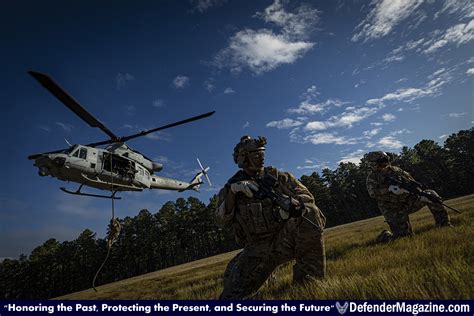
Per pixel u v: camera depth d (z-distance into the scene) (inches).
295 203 126.0
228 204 138.0
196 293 231.0
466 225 230.4
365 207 3034.0
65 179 463.5
